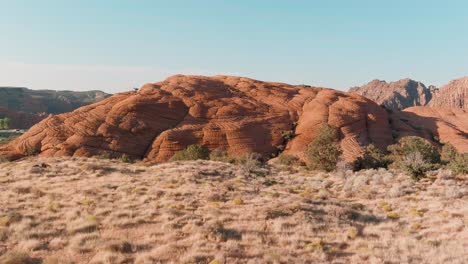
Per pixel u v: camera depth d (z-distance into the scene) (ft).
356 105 335.67
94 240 43.45
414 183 98.27
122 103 304.30
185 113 310.04
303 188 99.60
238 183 94.99
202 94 343.46
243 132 281.74
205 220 55.93
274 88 392.68
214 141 269.03
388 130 328.70
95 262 36.91
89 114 286.66
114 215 55.16
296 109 339.36
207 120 301.43
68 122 274.57
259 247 44.96
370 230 56.70
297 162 198.39
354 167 159.33
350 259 43.62
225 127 285.84
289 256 41.73
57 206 58.95
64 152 238.68
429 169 112.68
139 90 351.87
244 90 382.63
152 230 49.60
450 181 96.84
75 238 43.78
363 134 294.25
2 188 72.33
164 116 298.97
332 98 355.97
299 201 73.05
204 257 40.06
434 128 367.04
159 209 60.08
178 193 73.61
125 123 278.26
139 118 288.10
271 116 318.86
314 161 158.81
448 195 80.38
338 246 48.65
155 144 261.44
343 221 61.21
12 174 93.56
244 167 127.85
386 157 175.94
